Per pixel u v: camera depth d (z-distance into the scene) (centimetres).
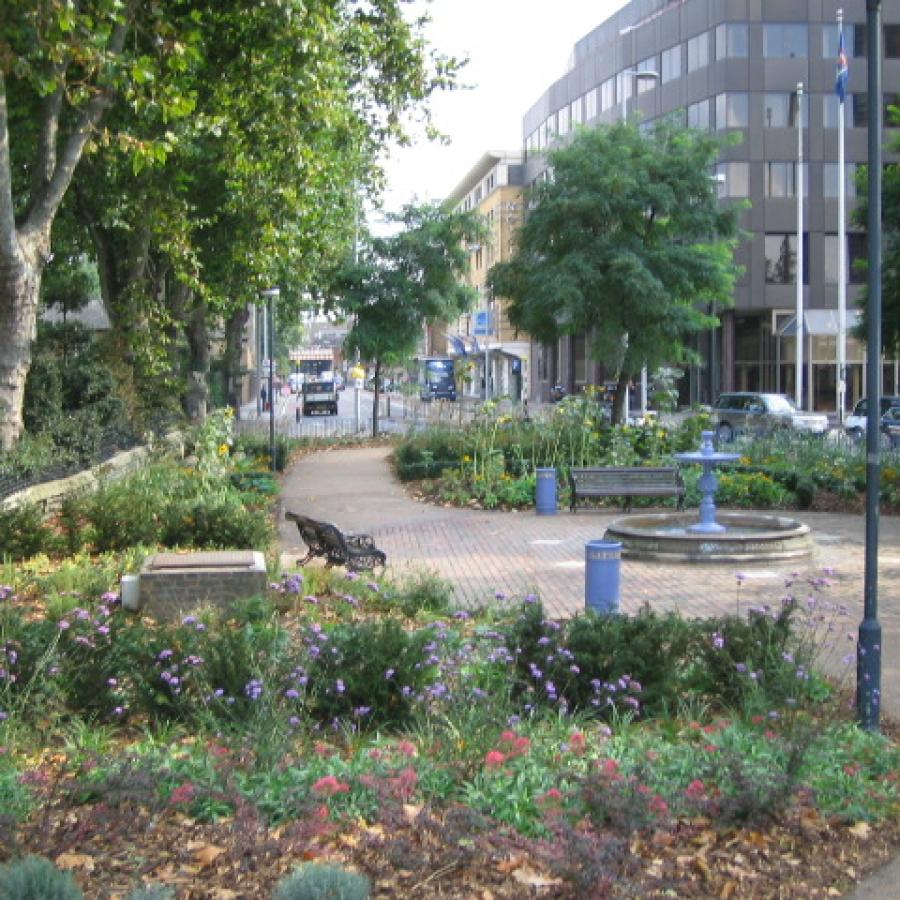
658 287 3325
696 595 1295
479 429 2698
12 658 730
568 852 499
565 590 1325
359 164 3067
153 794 559
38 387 2088
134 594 1098
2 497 1483
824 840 573
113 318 2894
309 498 2384
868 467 764
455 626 1059
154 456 2483
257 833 522
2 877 413
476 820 537
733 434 3791
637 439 2567
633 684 763
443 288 4347
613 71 7025
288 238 2662
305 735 700
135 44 1894
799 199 5019
